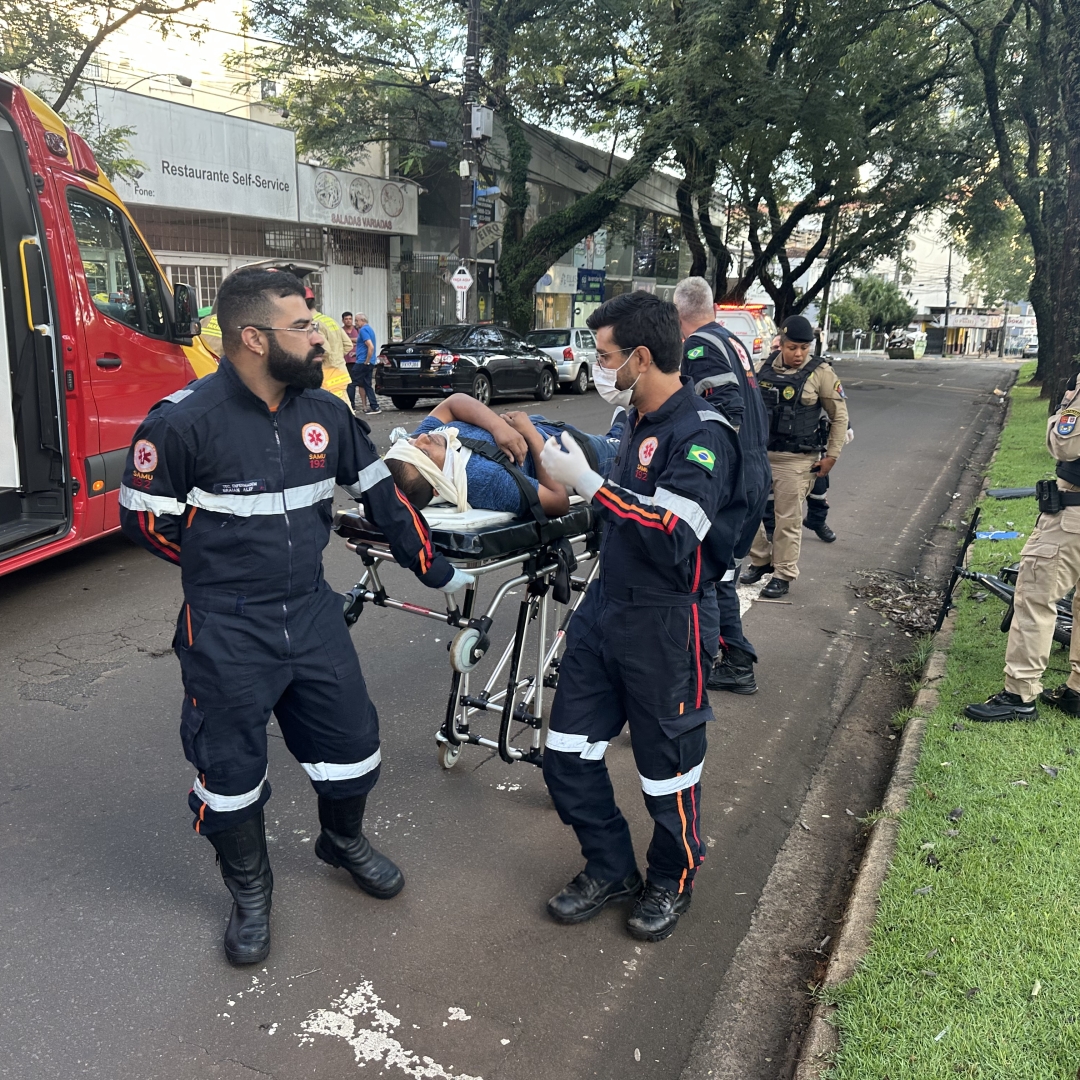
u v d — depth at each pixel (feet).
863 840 11.04
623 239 99.35
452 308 81.61
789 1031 8.06
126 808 11.04
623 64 65.46
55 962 8.41
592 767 8.96
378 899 9.52
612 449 11.83
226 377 7.53
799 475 18.92
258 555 7.64
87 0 41.81
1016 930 8.39
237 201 56.44
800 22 61.46
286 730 8.76
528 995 8.27
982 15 62.28
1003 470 34.09
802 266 95.86
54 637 16.44
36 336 17.10
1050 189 54.44
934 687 14.38
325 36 59.41
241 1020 7.81
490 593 20.07
